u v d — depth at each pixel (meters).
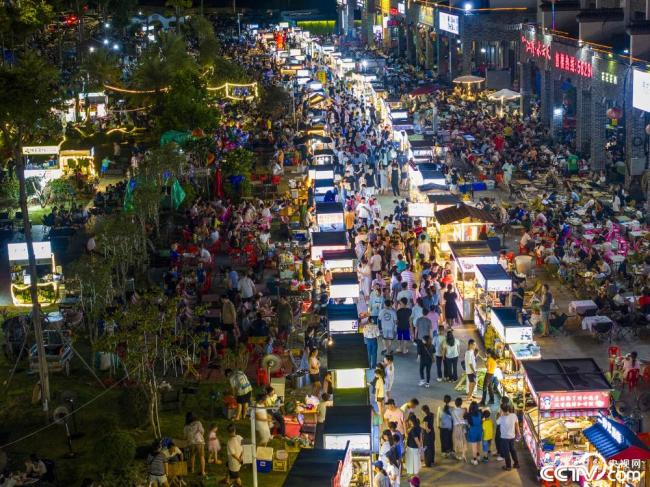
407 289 46.88
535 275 55.84
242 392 39.38
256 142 92.88
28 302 54.44
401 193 75.69
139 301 44.47
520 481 34.47
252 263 57.53
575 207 64.12
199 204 69.12
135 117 100.44
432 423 35.50
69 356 45.34
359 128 92.50
